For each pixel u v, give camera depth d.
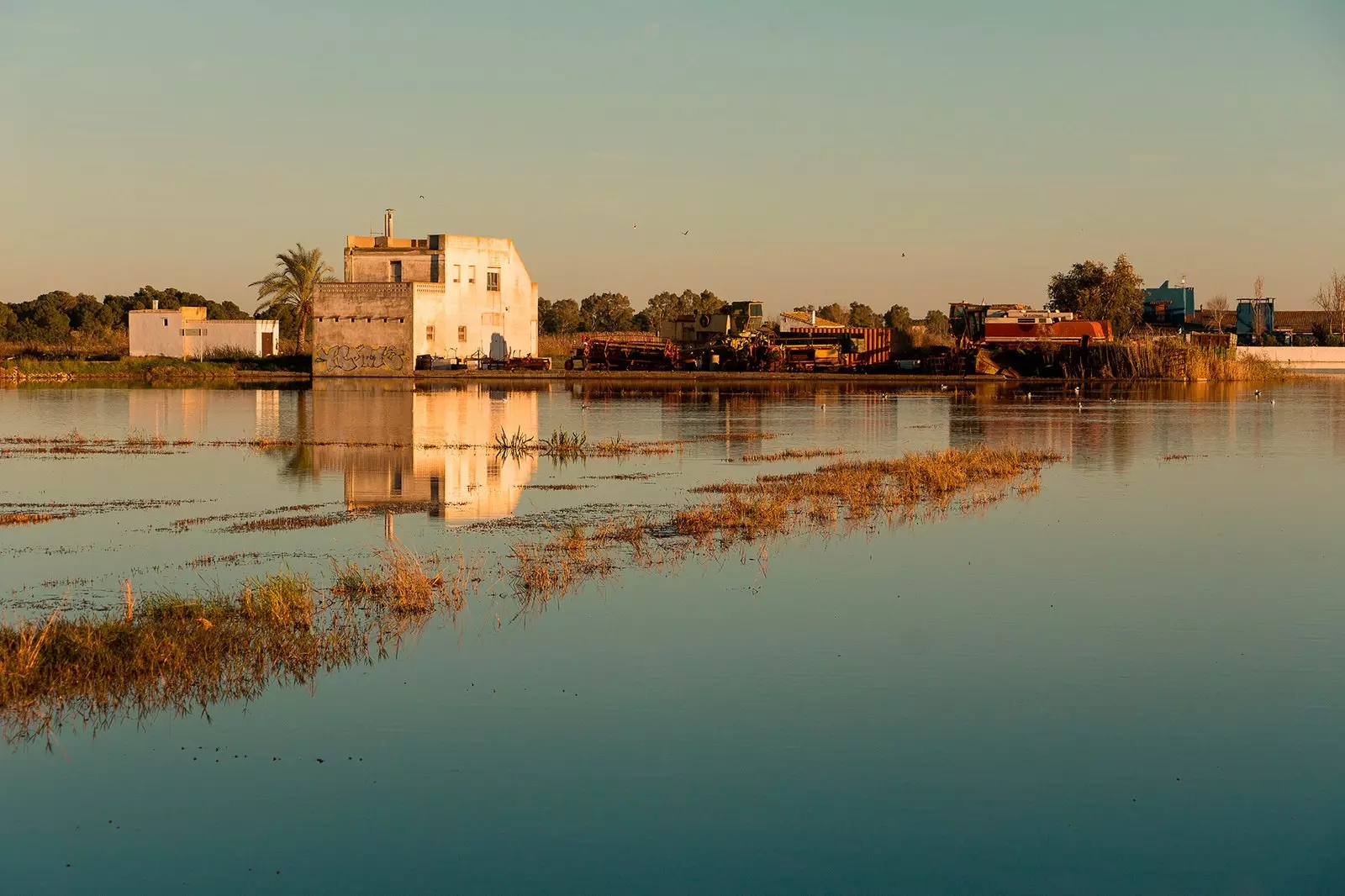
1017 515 27.27
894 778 12.25
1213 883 10.27
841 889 10.12
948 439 46.41
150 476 34.22
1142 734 13.44
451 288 109.62
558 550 22.94
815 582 20.38
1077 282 147.12
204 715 13.93
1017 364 107.56
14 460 38.31
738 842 10.94
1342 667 15.78
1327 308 156.38
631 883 10.23
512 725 13.62
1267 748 13.04
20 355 122.19
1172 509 28.28
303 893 10.06
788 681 15.13
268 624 17.22
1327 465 37.53
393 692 14.67
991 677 15.34
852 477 32.56
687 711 14.07
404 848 10.84
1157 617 18.23
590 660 15.95
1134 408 65.06
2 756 12.84
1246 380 100.75
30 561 21.91
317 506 28.62
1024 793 11.91
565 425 52.56
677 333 123.56
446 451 41.19
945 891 10.12
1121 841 10.96
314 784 12.10
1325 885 10.13
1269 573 21.20
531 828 11.19
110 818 11.42
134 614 17.62
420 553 22.70
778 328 125.56
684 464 37.41
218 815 11.42
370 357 106.19
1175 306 162.38
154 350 123.94
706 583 20.22
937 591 19.78
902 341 116.31
